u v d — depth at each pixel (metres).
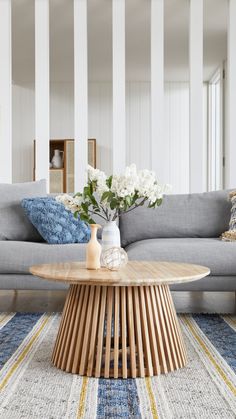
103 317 1.80
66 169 7.82
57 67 7.42
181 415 1.44
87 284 1.72
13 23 5.56
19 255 2.87
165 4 5.00
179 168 8.13
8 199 3.50
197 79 4.52
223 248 2.86
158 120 4.50
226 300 3.45
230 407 1.50
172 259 2.82
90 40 6.23
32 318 2.77
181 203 3.58
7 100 4.50
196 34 4.52
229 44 4.58
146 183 2.03
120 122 4.51
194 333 2.45
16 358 2.00
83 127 4.51
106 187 2.05
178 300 3.45
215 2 4.96
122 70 4.52
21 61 7.02
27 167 8.27
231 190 3.64
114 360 1.78
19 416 1.42
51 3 5.04
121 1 4.51
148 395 1.60
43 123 4.51
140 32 5.94
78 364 1.81
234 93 4.56
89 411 1.46
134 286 1.81
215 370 1.86
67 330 1.87
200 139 4.50
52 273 1.83
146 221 3.53
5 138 4.50
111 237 2.11
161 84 4.51
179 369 1.88
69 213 3.33
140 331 1.80
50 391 1.63
